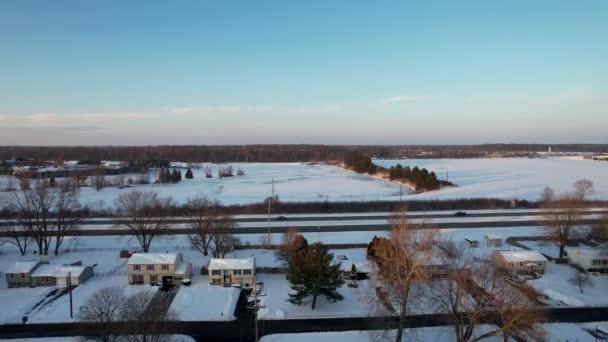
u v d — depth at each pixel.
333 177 198.12
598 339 43.09
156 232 76.38
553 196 111.38
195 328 46.88
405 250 39.91
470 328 39.75
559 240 70.44
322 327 47.28
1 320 48.03
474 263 57.69
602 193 133.75
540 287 57.25
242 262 60.47
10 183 144.62
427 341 43.22
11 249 75.06
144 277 59.84
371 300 47.44
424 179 148.25
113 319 40.16
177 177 174.75
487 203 114.75
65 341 43.28
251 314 50.53
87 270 61.47
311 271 50.62
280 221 97.62
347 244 76.56
